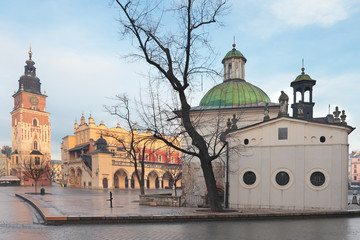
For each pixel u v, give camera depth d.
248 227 11.65
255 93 30.36
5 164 125.38
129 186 66.44
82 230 10.67
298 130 18.59
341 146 17.59
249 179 19.55
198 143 16.36
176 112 16.97
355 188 92.88
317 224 12.63
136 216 12.94
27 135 90.81
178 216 13.34
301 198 18.02
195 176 23.33
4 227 11.30
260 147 19.44
